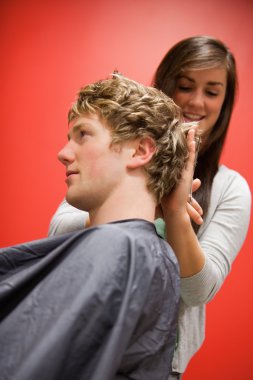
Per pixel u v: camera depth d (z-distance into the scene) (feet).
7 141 6.09
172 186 2.83
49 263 2.24
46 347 1.96
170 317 2.33
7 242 6.20
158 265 2.26
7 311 2.25
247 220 3.87
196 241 2.99
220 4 6.25
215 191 3.84
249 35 6.32
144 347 2.19
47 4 6.01
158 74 4.19
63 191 6.19
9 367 2.00
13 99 6.05
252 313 6.56
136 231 2.32
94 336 2.01
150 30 6.15
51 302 2.10
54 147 6.14
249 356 6.60
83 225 3.41
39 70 6.06
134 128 2.56
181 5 6.17
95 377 1.95
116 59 6.14
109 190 2.55
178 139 2.74
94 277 2.08
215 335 6.51
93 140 2.55
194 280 3.08
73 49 6.08
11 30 5.98
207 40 4.01
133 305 2.08
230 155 6.41
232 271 6.47
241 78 6.35
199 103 4.01
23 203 6.17
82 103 2.64
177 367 3.64
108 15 6.10
